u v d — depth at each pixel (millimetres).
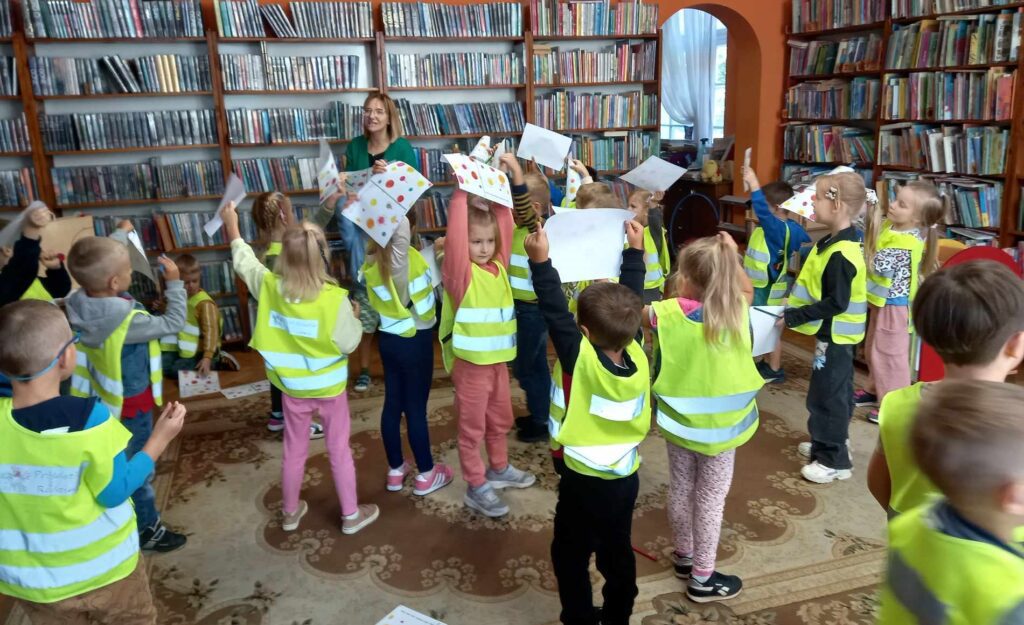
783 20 6168
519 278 3164
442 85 5137
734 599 2254
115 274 2238
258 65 4684
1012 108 4285
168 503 2910
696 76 8828
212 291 4840
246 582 2389
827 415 2916
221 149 4699
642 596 2273
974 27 4488
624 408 1828
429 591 2324
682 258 2125
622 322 1772
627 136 5723
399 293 2686
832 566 2422
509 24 5234
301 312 2430
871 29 5465
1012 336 1204
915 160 4965
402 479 2965
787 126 6195
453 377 2684
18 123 4289
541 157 3375
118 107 4609
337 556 2527
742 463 3154
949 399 894
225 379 4340
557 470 1915
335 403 2561
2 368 1479
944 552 892
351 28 4816
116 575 1622
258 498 2943
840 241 2709
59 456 1493
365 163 4145
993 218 4484
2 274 2305
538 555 2508
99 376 2285
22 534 1533
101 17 4297
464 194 2461
